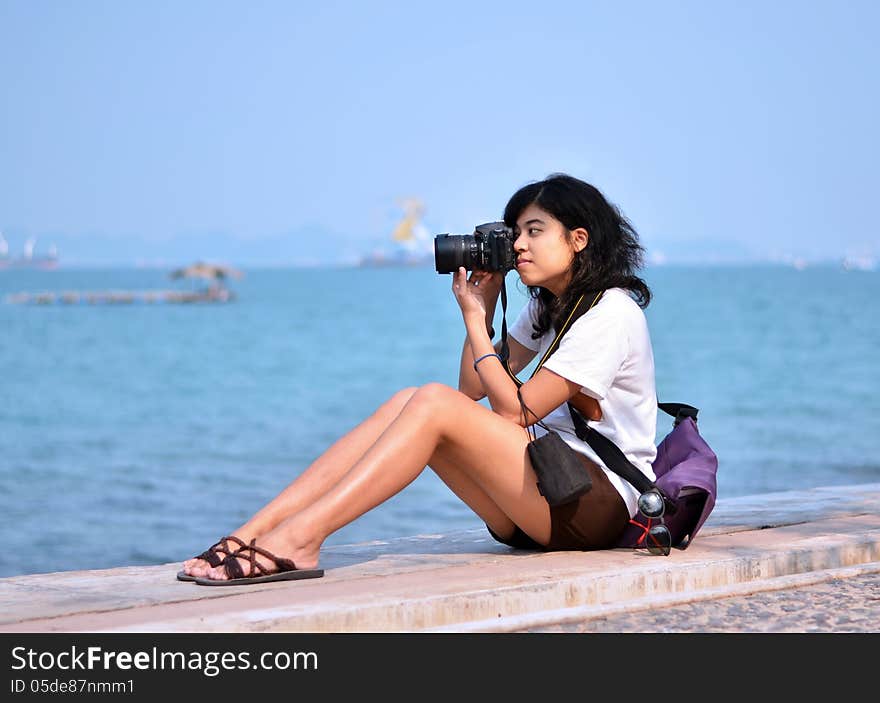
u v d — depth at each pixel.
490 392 3.47
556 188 3.52
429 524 9.34
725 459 13.52
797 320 49.56
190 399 24.25
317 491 3.37
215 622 2.73
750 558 3.54
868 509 4.71
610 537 3.57
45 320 64.88
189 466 13.83
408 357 37.59
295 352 40.09
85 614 2.87
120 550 8.92
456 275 3.59
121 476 13.00
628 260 3.58
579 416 3.54
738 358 31.08
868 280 136.50
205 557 3.29
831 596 3.41
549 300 3.68
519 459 3.38
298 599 2.97
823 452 14.00
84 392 26.00
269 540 3.25
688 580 3.40
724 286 108.88
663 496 3.44
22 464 14.10
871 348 33.72
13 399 24.25
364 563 3.55
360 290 126.00
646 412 3.56
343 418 20.11
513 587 3.10
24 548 8.98
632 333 3.46
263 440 16.69
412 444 3.27
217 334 50.97
